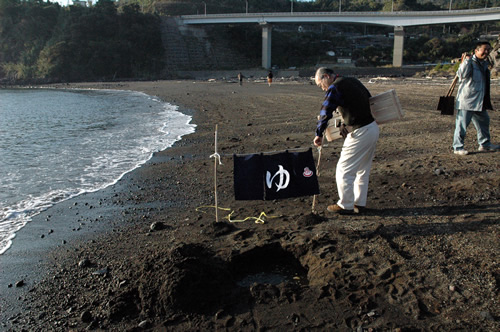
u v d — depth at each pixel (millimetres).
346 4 141000
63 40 82688
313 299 3111
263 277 3662
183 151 9516
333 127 4844
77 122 15570
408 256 3559
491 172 5953
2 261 4098
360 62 89125
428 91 20203
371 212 4742
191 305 3041
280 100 21078
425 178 5988
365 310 2912
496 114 11555
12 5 89188
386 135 9609
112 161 8648
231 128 12617
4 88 63219
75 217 5348
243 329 2812
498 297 2889
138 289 3244
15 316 3133
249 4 128000
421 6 119812
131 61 85312
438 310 2836
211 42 97625
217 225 4570
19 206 5828
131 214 5383
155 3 113375
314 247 3846
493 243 3648
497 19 64938
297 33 109250
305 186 4355
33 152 9664
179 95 29984
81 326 2963
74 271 3809
